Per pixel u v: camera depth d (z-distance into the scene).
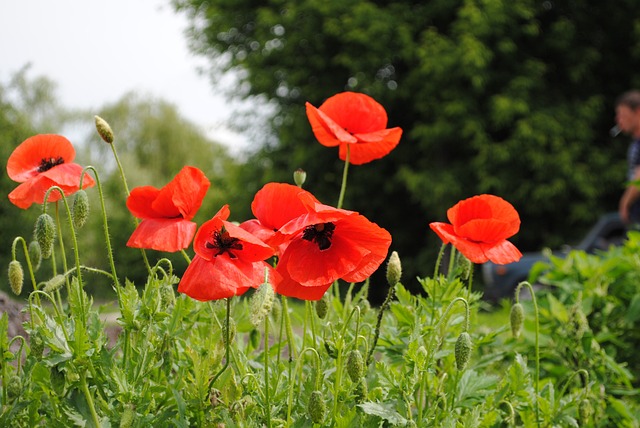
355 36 14.76
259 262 1.60
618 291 3.64
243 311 2.28
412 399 2.00
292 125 16.27
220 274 1.52
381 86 14.95
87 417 1.70
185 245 1.66
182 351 2.06
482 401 2.22
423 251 15.49
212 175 21.12
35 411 1.81
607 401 3.03
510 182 14.73
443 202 14.88
